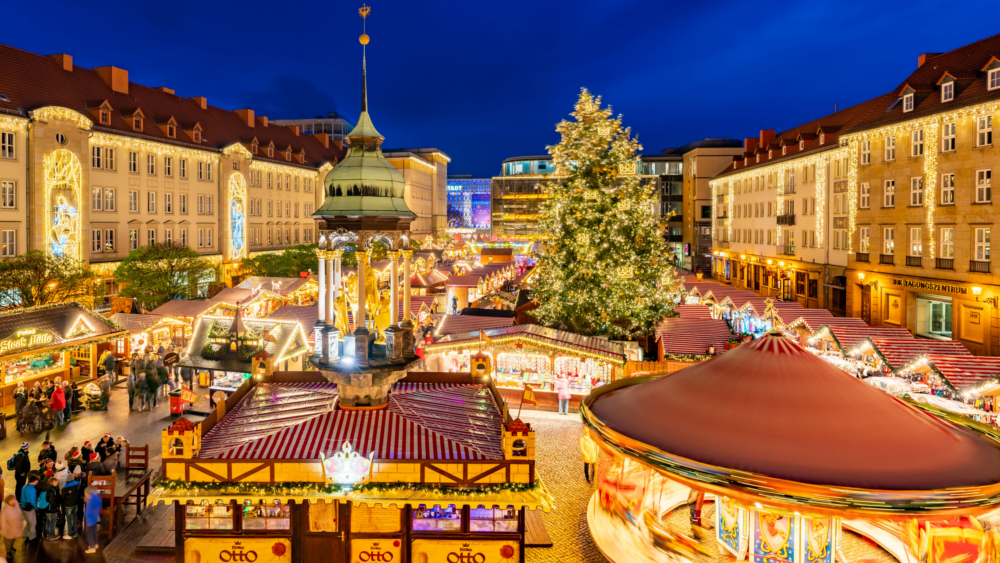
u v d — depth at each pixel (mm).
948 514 5602
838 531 7410
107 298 47688
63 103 47000
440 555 11227
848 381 7289
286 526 11211
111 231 49688
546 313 33500
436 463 10844
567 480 16484
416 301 38188
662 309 33312
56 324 24750
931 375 20141
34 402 20391
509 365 25344
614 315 32625
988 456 6508
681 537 8133
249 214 69375
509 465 10898
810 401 6918
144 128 54719
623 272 31562
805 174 57531
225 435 12109
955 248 37156
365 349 13102
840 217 50438
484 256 73188
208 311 33438
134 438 19750
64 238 44281
